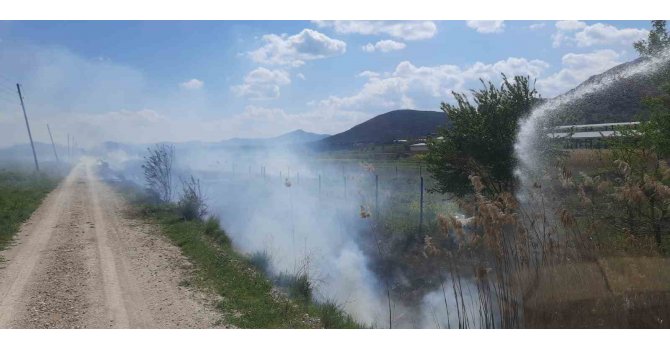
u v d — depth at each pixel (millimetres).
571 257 6359
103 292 9320
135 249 13320
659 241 6895
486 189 13016
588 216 7391
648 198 7172
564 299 5891
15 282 9969
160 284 9883
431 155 14453
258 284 9781
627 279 5832
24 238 14734
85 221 18141
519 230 6684
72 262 11719
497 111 13188
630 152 8336
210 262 11594
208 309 8359
